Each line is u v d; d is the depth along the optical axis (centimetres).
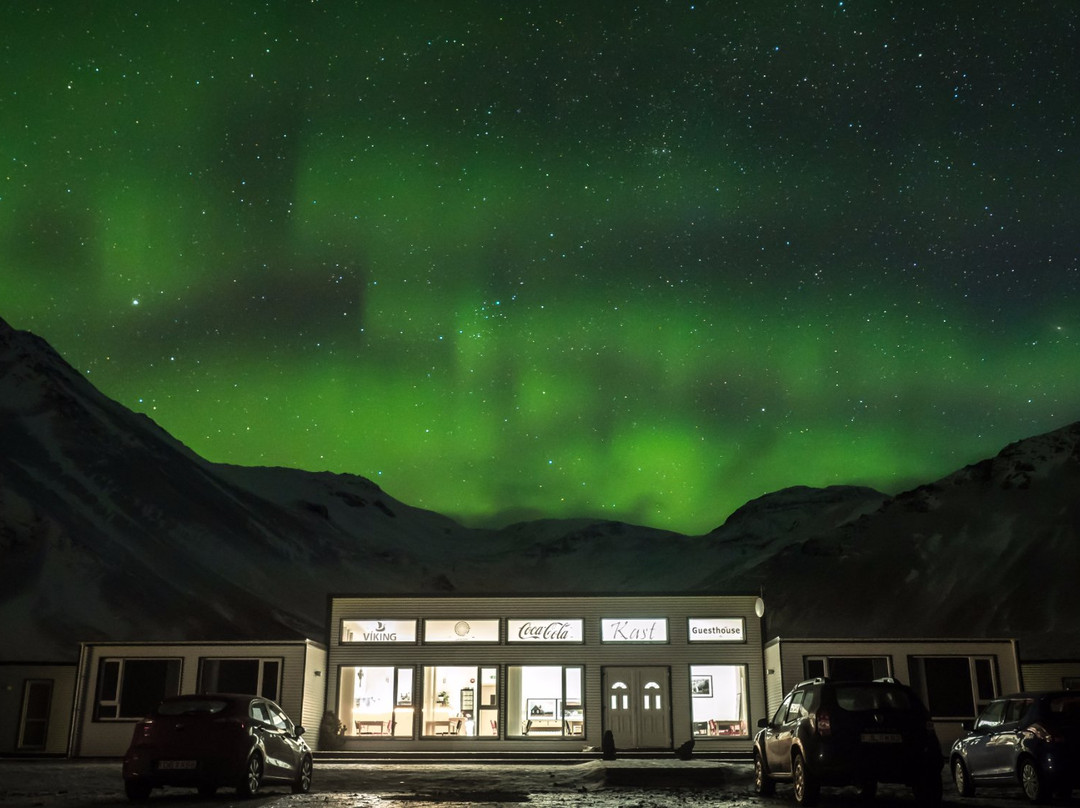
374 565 19512
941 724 3141
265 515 18550
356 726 3259
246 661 3148
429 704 3269
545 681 3294
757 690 3291
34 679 3475
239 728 1592
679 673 3291
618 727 3234
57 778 2038
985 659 3206
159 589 10956
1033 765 1498
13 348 17775
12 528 10744
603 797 1666
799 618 13975
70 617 9406
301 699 3103
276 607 12388
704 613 3350
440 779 2127
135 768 1552
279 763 1705
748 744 3212
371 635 3328
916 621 12575
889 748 1407
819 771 1414
